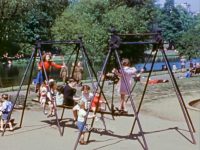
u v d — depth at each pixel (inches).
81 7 2342.5
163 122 633.0
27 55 2240.4
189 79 1460.4
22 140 517.7
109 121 636.1
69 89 584.4
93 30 2123.5
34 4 1391.5
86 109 528.1
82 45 562.9
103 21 2219.5
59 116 673.6
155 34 500.1
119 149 470.9
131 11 2306.8
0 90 1055.0
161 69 2117.4
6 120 564.1
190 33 3063.5
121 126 600.1
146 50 2402.8
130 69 561.3
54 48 2500.0
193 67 1828.2
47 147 482.6
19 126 598.9
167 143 501.7
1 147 483.2
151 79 1398.9
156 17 2605.8
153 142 506.0
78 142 476.1
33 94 938.7
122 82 557.9
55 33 2240.4
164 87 1125.7
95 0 2317.9
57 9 2455.7
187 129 581.9
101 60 2111.2
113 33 474.3
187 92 1010.7
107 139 521.0
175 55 3710.6
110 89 1026.1
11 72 2100.1
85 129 490.0
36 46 570.3
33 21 2979.8
